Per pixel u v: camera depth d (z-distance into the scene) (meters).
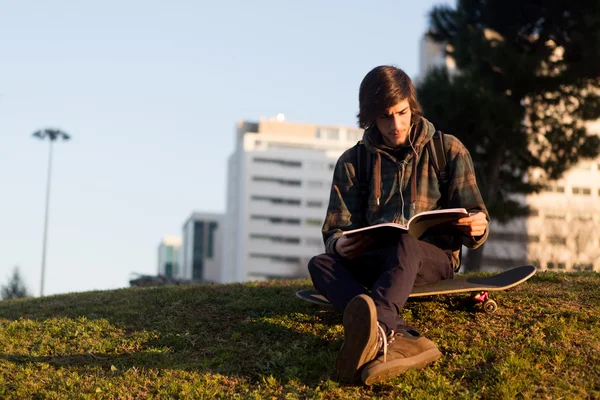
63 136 34.22
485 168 18.34
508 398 3.35
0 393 3.77
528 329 4.08
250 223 98.38
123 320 4.89
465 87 16.64
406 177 4.00
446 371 3.66
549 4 17.47
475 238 3.89
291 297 5.18
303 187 100.06
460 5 19.22
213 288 5.80
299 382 3.67
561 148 17.94
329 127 105.94
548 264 41.06
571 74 17.30
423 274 3.91
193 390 3.64
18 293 24.39
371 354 3.35
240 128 109.94
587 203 45.88
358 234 3.65
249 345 4.24
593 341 3.88
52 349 4.41
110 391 3.71
